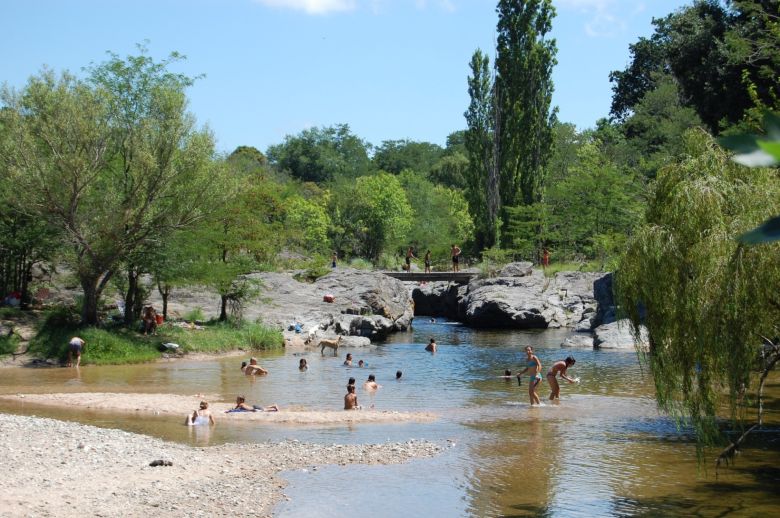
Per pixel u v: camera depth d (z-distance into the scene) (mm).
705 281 12445
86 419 22219
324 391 28219
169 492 14180
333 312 50719
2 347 35188
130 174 37656
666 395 13430
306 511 13336
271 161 158000
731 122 46469
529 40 72312
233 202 41688
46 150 36219
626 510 13297
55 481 14352
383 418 22672
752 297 12109
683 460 17047
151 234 37531
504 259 71000
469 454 17766
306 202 88500
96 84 37438
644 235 13734
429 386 29578
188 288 50188
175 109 36719
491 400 26172
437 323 63062
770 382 27531
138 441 18469
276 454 17688
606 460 17109
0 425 19109
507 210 72438
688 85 57156
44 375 31844
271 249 48375
